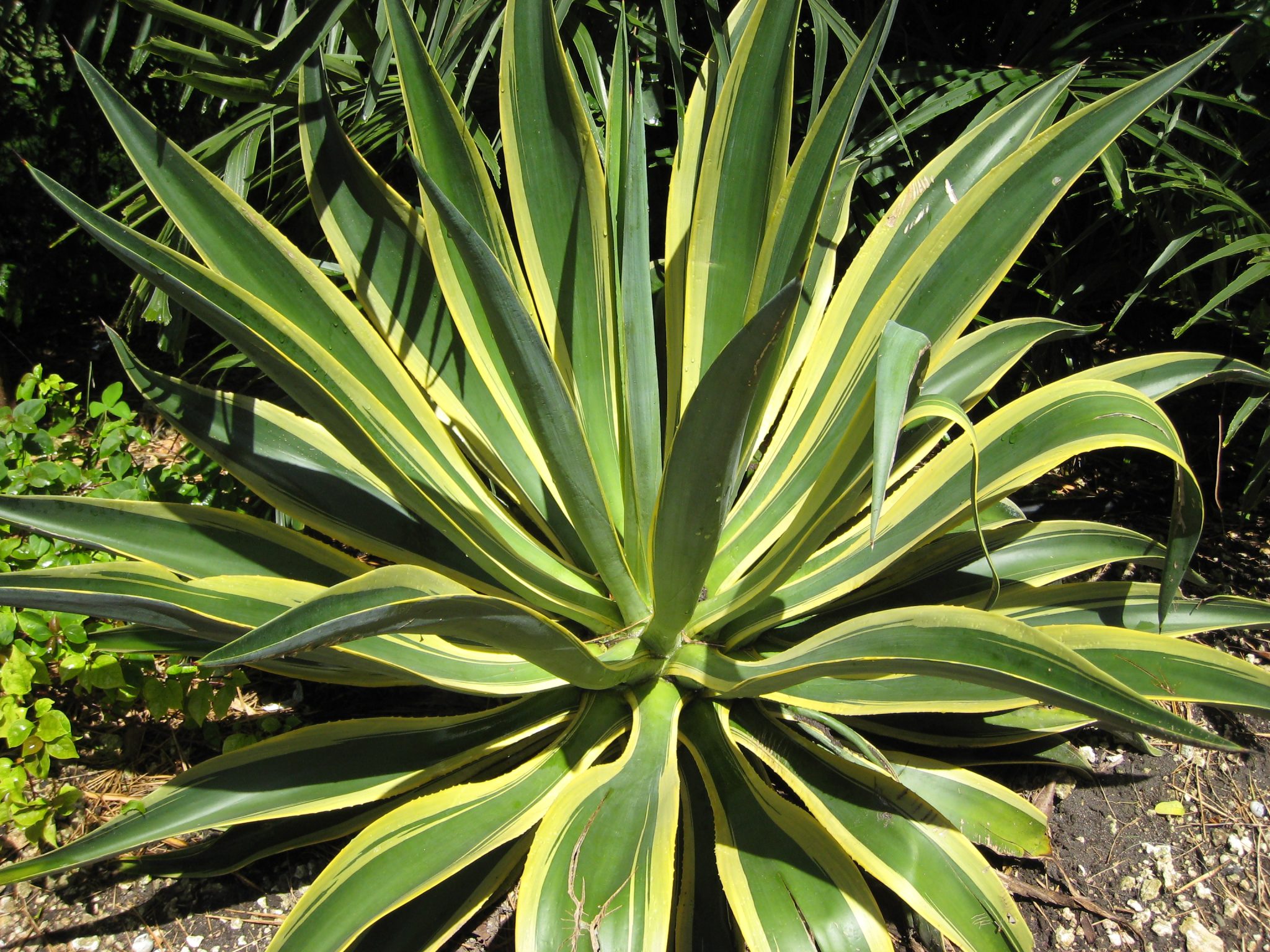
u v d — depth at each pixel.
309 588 1.08
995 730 1.35
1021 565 1.40
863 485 1.13
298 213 1.76
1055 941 1.28
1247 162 1.55
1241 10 1.50
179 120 2.15
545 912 0.97
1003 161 1.24
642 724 1.21
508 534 1.37
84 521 1.15
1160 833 1.38
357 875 1.05
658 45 1.64
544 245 1.35
